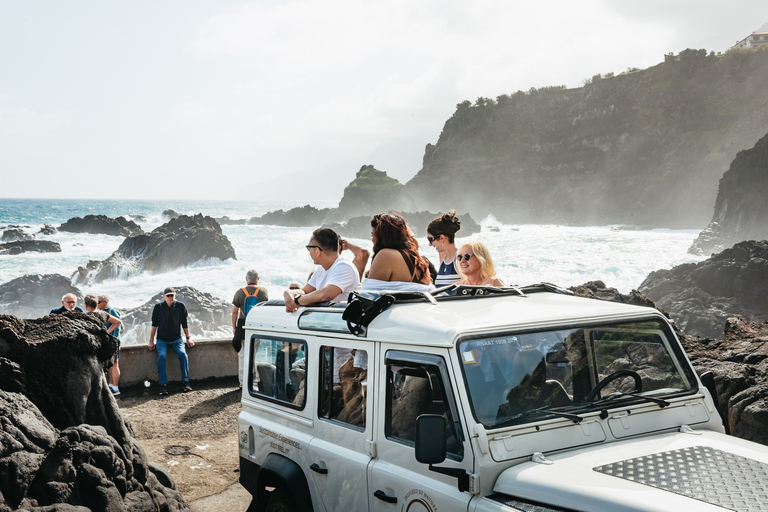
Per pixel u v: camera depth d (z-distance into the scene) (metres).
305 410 4.20
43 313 37.62
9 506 3.79
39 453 4.09
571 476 2.68
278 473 4.23
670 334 3.59
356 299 3.66
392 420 3.39
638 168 177.25
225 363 11.40
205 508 6.02
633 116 187.62
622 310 3.53
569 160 196.00
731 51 186.12
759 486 2.52
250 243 77.25
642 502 2.39
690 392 3.44
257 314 4.94
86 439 4.44
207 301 33.03
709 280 36.59
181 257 54.31
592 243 87.19
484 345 3.07
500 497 2.77
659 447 2.99
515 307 3.56
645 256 67.12
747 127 157.62
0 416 4.06
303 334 4.25
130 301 40.72
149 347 10.81
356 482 3.59
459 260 5.45
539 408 3.07
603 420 3.13
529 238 101.19
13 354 4.66
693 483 2.56
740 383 5.79
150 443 7.98
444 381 3.01
